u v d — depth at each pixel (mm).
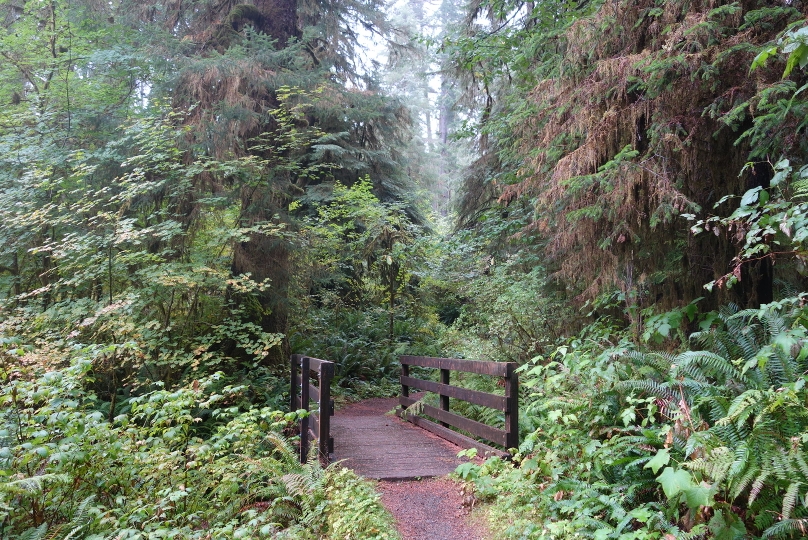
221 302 8703
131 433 4906
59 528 3834
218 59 9586
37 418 4121
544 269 8891
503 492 4367
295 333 10703
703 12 4512
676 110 4828
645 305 6055
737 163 4906
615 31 5207
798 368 3617
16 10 12227
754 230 3801
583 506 3621
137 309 7629
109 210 8992
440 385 6941
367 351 12422
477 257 12516
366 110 12516
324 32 13180
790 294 4566
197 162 8508
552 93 5707
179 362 7367
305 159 12625
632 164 4738
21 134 9531
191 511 4480
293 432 7113
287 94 9578
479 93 12602
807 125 4141
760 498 3139
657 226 5289
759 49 4156
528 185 6195
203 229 9156
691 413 3721
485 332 8969
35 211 7871
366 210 11820
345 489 4379
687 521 3281
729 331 4328
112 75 10094
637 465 3793
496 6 8922
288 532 3965
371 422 7961
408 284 14703
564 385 4969
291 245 9172
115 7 12203
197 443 5195
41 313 7465
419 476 5117
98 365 7336
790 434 3174
